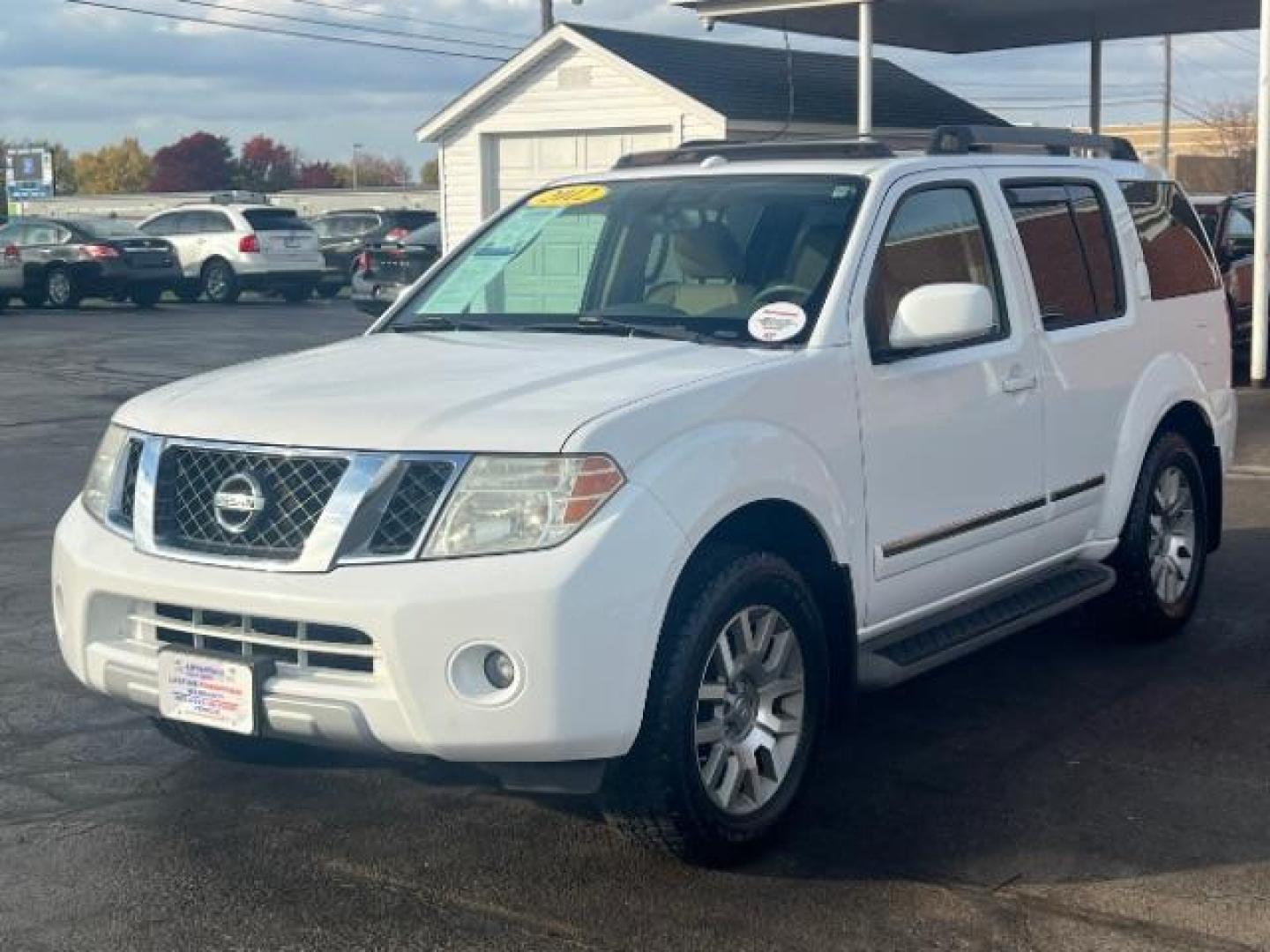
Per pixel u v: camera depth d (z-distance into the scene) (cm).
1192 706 630
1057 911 447
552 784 439
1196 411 728
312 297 3334
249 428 455
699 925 439
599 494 428
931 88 2891
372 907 452
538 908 451
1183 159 5328
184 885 468
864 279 534
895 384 532
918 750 582
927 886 464
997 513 588
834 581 510
